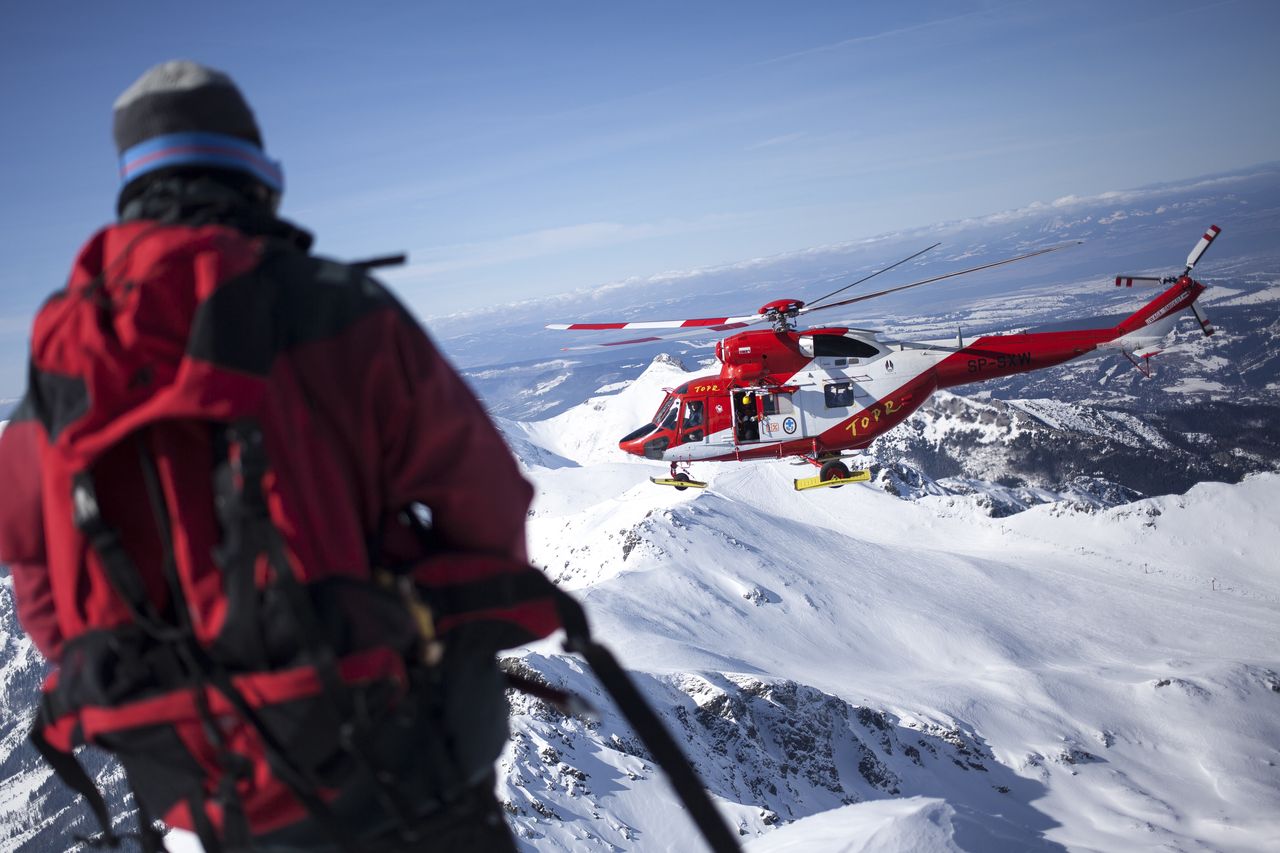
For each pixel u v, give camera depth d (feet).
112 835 6.40
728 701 444.96
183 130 6.02
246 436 5.16
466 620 5.87
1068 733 544.21
